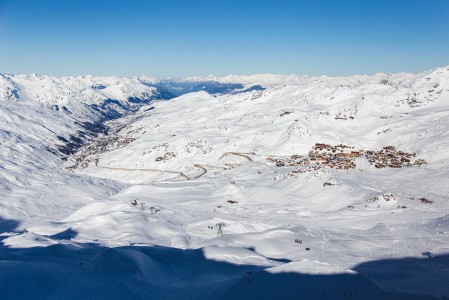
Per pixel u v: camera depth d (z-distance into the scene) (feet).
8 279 141.69
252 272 159.53
